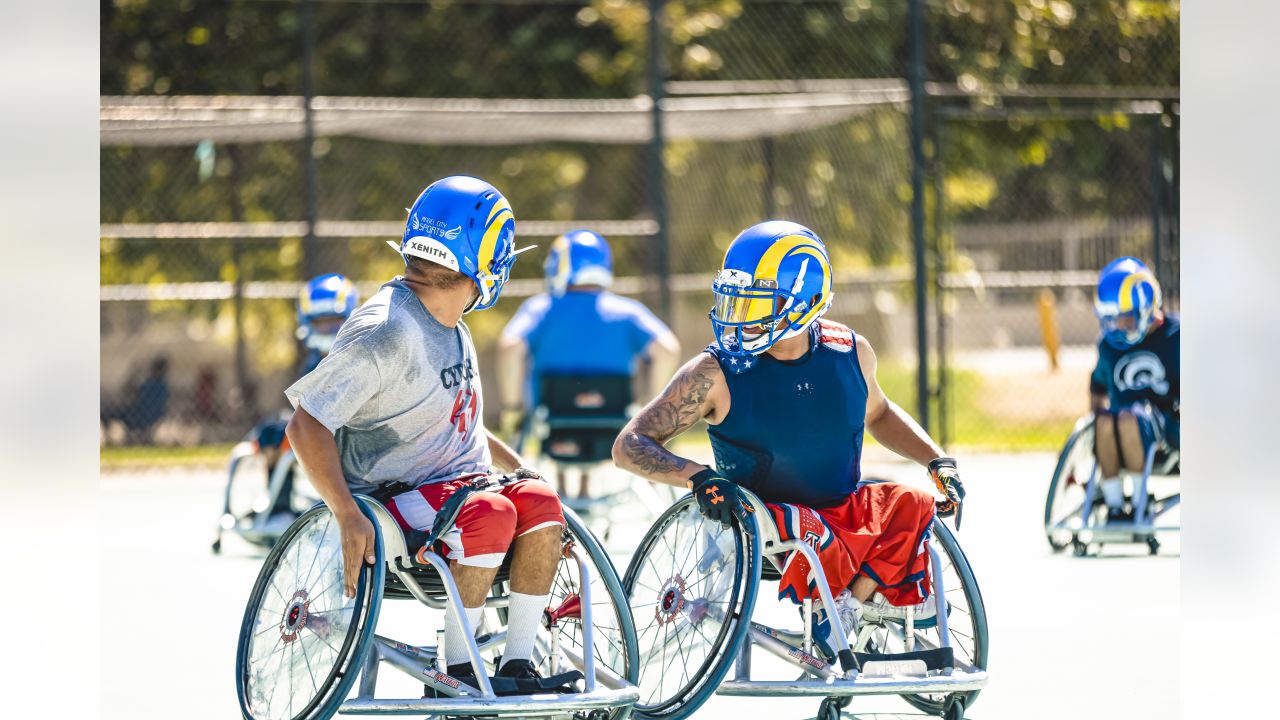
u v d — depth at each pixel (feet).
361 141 222.48
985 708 59.16
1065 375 230.48
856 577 52.44
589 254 114.21
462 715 47.24
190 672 66.03
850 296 229.04
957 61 200.44
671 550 54.34
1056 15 190.60
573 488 137.59
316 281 106.11
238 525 106.32
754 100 173.99
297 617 48.75
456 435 51.16
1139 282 97.45
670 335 113.70
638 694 48.88
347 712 46.85
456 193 50.16
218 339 223.92
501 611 56.44
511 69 224.94
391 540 48.11
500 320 236.22
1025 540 106.32
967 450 171.32
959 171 216.54
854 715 57.26
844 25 219.61
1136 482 122.01
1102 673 65.21
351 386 48.01
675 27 227.20
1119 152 212.02
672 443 169.99
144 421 183.11
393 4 219.82
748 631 52.65
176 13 202.90
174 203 205.46
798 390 53.62
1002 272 234.17
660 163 149.38
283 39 210.18
